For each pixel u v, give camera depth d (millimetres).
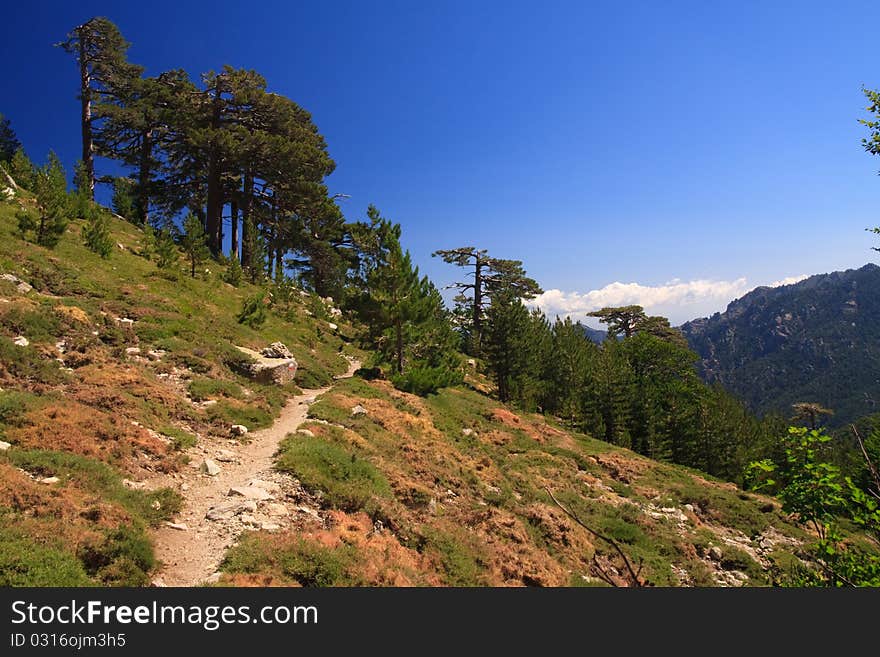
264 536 9359
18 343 15203
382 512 12289
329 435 16719
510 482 20734
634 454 32812
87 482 9570
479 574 11461
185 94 46312
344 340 41719
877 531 6609
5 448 9789
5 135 48562
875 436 31328
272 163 46969
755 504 26000
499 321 43250
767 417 68812
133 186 48438
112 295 24656
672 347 55094
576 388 46781
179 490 11320
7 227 26250
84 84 45656
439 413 26906
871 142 8391
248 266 48062
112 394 14195
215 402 17406
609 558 16516
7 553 6805
